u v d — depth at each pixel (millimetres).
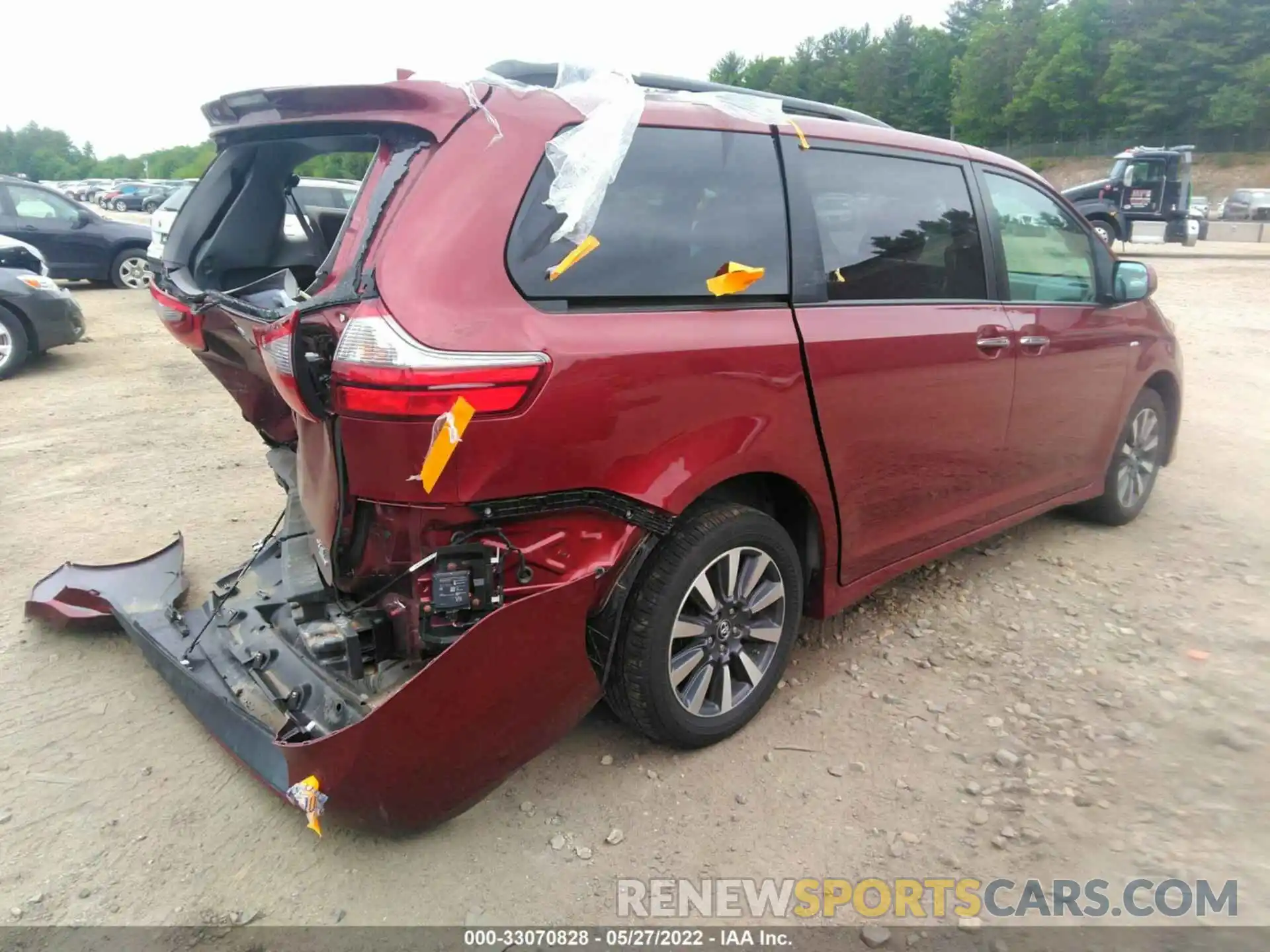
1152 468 5051
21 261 10953
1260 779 2814
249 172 3424
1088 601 4039
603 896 2400
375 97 2422
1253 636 3709
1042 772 2869
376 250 2264
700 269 2717
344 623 2547
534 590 2434
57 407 7629
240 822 2684
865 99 85000
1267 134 58531
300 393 2246
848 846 2574
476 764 2416
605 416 2412
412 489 2246
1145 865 2482
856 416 3119
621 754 2971
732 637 2953
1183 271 18812
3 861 2514
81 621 3613
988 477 3850
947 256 3562
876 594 4102
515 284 2326
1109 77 66438
